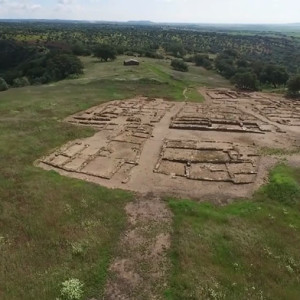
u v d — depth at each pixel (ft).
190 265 60.49
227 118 161.58
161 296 53.93
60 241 65.41
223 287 56.39
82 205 78.33
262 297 55.21
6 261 58.90
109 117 155.02
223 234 70.28
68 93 197.06
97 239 66.44
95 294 53.98
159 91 219.20
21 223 70.33
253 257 64.49
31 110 155.02
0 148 106.32
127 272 58.75
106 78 241.35
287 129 148.97
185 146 120.37
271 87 295.28
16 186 85.05
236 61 389.39
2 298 50.96
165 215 76.74
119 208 78.79
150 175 97.25
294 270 62.54
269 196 87.66
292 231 73.97
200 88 253.03
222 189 90.43
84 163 102.78
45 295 52.44
